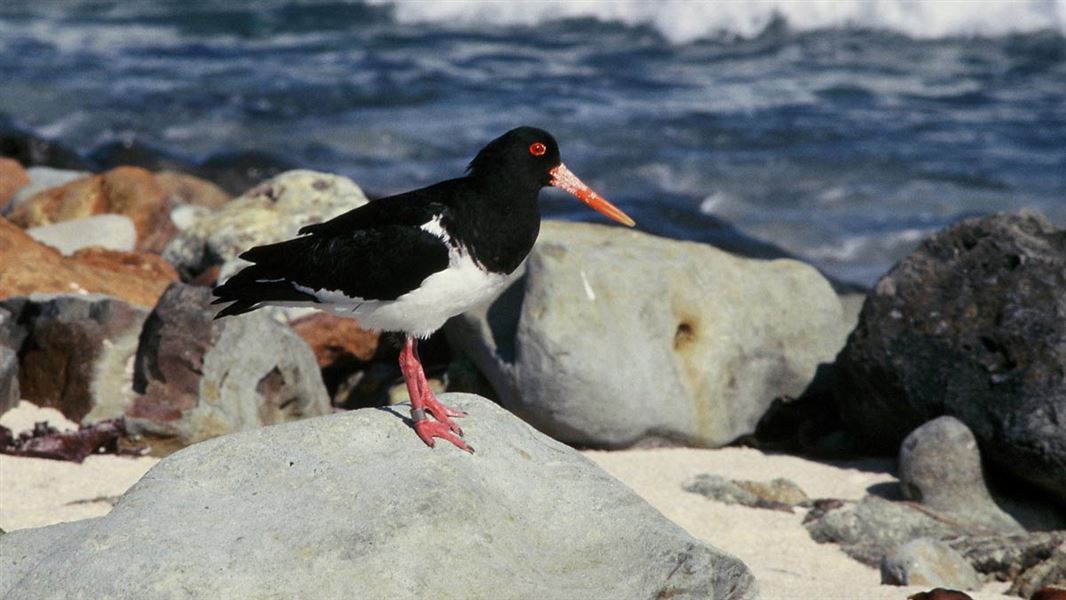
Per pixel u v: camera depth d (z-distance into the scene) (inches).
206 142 1070.4
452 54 1284.4
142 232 784.9
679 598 290.5
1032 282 545.3
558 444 337.1
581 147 1048.2
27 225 794.2
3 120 1090.7
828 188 981.2
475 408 339.0
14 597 282.0
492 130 1088.2
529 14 1353.3
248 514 293.1
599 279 569.9
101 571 278.2
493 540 292.2
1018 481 520.4
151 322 519.8
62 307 533.6
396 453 311.9
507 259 346.0
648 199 948.0
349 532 285.9
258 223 692.1
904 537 472.4
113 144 1046.4
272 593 273.7
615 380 552.1
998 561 447.5
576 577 291.4
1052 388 506.3
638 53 1286.9
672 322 577.6
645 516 307.6
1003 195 963.3
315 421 323.6
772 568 439.2
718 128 1092.5
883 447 578.2
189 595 272.4
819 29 1309.1
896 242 894.4
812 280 625.3
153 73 1221.1
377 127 1099.3
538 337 553.6
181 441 500.7
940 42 1286.9
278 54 1280.8
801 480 540.4
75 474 475.8
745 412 585.9
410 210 338.3
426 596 277.4
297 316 618.2
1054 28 1273.4
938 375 538.6
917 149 1051.9
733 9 1309.1
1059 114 1128.8
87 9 1409.9
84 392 517.7
